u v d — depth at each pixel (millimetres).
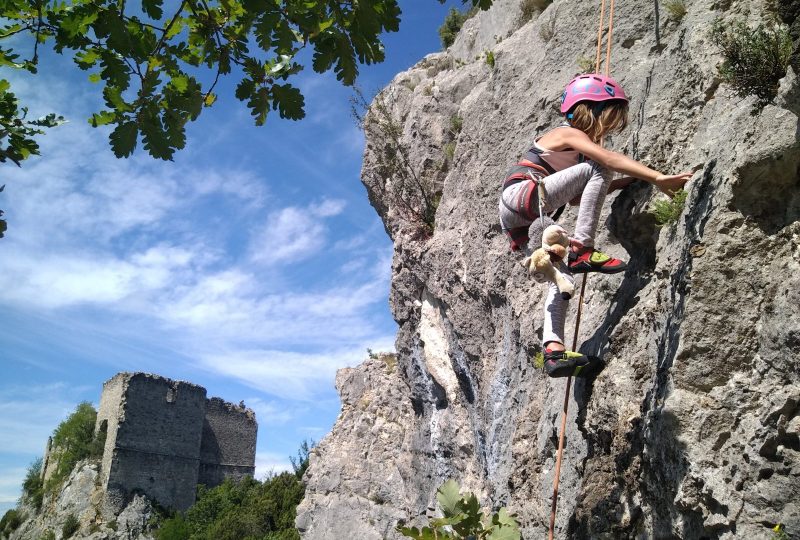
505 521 4289
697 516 3553
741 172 3680
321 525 14156
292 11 4191
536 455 6055
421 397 11484
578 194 4684
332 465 14750
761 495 3180
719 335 3648
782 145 3523
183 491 51438
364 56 4316
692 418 3602
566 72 7117
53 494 52156
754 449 3275
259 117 4617
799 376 3232
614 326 4855
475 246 8891
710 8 5004
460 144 9953
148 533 47375
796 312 3275
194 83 4504
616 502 4254
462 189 9641
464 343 9266
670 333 3957
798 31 3533
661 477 3795
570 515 4895
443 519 4312
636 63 5969
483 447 8961
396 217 11625
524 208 4656
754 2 4516
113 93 4340
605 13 6652
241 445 58031
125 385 50844
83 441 53125
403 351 12016
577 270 4457
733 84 3854
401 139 11984
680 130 4797
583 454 4965
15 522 53969
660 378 3971
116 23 4191
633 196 4930
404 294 11602
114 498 48281
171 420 52469
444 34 14141
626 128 5672
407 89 12641
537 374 6781
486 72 10516
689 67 4867
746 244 3688
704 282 3734
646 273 4836
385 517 13141
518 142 7836
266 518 33344
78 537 46750
